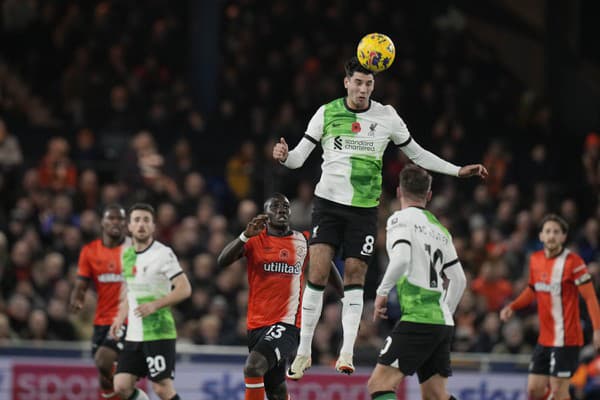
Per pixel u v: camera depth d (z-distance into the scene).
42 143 65.12
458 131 74.06
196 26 74.00
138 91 68.06
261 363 32.16
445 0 88.94
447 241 31.98
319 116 29.69
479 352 51.75
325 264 29.52
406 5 87.69
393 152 71.25
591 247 63.00
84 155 63.34
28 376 44.91
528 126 82.06
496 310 54.66
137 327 36.34
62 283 48.75
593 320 38.50
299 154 29.39
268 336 33.00
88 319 48.81
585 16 86.50
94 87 67.69
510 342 51.94
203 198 58.62
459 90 81.12
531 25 88.88
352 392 47.62
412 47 82.38
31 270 50.59
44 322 46.81
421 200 32.12
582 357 48.94
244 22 78.44
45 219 55.94
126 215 41.38
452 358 48.78
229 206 64.50
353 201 29.31
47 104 69.56
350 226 29.45
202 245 54.28
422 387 32.81
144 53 72.69
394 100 76.12
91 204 58.00
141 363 36.53
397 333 31.47
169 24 74.62
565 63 87.25
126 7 74.19
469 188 71.00
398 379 31.48
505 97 83.25
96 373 45.69
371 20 81.44
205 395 46.09
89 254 39.22
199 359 46.22
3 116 65.81
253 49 76.12
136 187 57.62
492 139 75.88
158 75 70.88
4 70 69.94
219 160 68.56
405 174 32.25
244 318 49.62
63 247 52.38
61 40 72.56
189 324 49.66
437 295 31.61
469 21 89.31
